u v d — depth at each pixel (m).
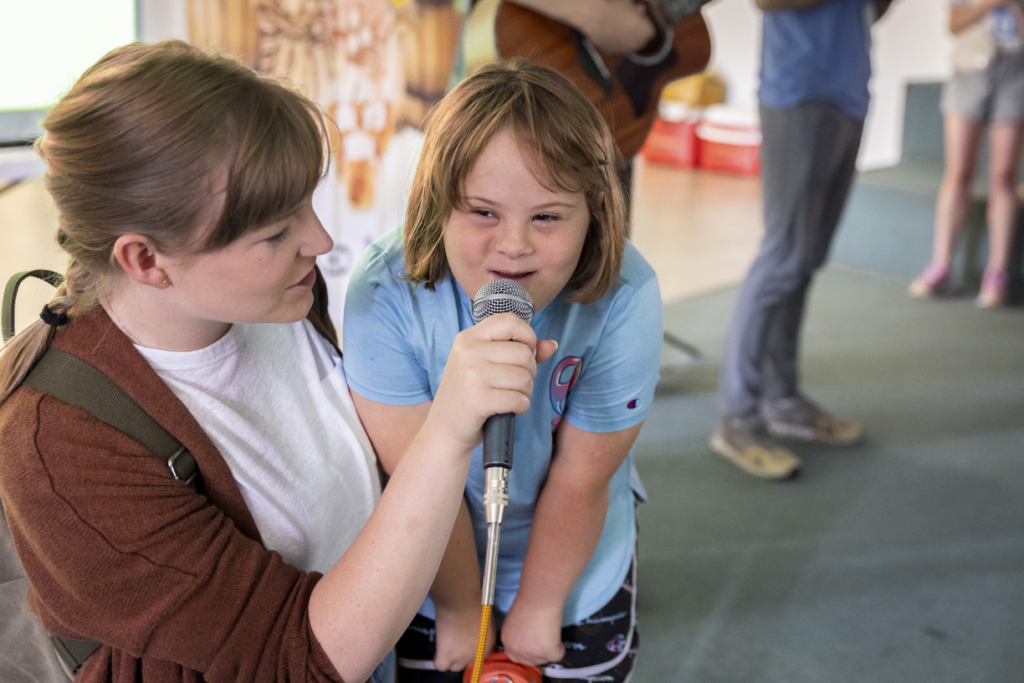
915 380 3.48
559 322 0.92
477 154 0.78
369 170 2.90
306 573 0.82
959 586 2.23
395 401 0.96
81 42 2.16
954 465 2.82
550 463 1.03
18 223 4.45
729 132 7.23
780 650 2.00
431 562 0.78
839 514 2.55
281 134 0.69
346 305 0.94
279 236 0.73
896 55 6.10
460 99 0.81
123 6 2.22
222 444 0.82
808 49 2.52
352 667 0.79
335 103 2.76
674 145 7.57
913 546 2.40
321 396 0.94
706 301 4.40
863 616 2.12
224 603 0.75
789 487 2.70
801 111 2.57
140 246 0.71
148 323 0.78
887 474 2.77
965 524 2.50
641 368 0.95
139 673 0.79
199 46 0.74
